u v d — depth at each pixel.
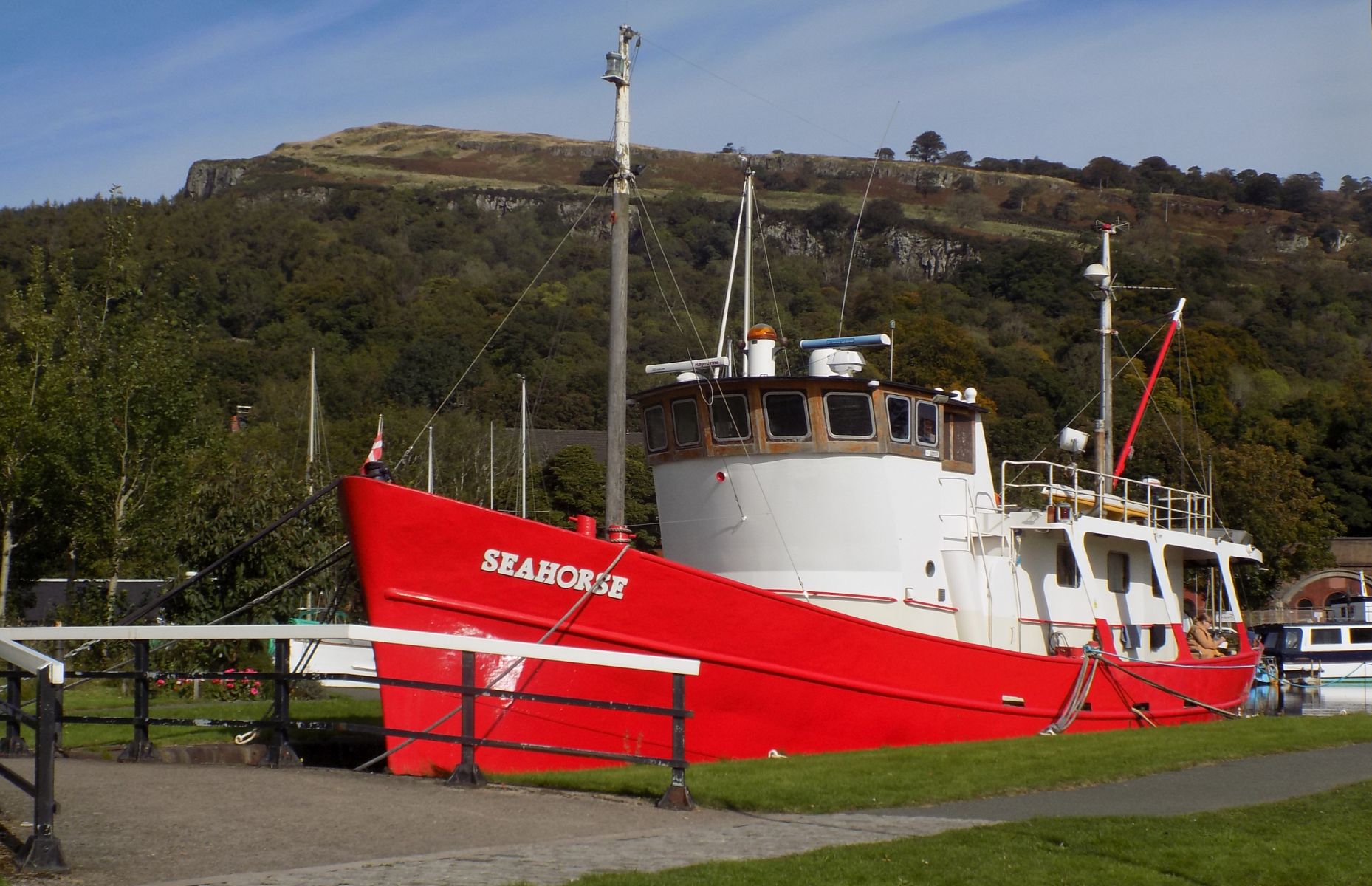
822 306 107.00
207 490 26.16
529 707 14.34
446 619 14.06
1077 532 19.75
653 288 113.69
